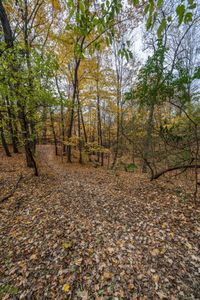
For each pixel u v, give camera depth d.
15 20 8.52
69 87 14.60
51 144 29.30
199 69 4.57
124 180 8.77
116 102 12.95
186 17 1.24
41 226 4.47
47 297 2.60
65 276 2.91
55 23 9.78
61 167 13.67
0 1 6.62
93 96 13.27
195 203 5.02
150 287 2.60
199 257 3.08
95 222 4.53
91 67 12.39
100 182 8.70
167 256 3.17
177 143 6.25
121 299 2.46
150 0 1.33
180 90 5.10
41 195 6.55
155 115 8.86
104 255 3.29
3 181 7.52
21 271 3.09
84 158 16.91
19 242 3.91
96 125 18.48
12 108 6.40
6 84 5.23
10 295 2.67
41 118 7.55
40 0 8.88
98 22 1.80
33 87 6.01
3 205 5.64
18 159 12.73
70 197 6.41
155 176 7.74
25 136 7.66
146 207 5.20
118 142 13.98
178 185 7.07
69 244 3.65
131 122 10.32
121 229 4.15
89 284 2.73
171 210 4.80
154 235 3.79
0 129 7.79
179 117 7.48
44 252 3.50
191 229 3.85
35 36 8.69
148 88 5.24
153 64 4.95
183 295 2.45
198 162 6.48
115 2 1.63
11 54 4.96
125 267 2.99
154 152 8.84
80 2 1.76
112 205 5.57
